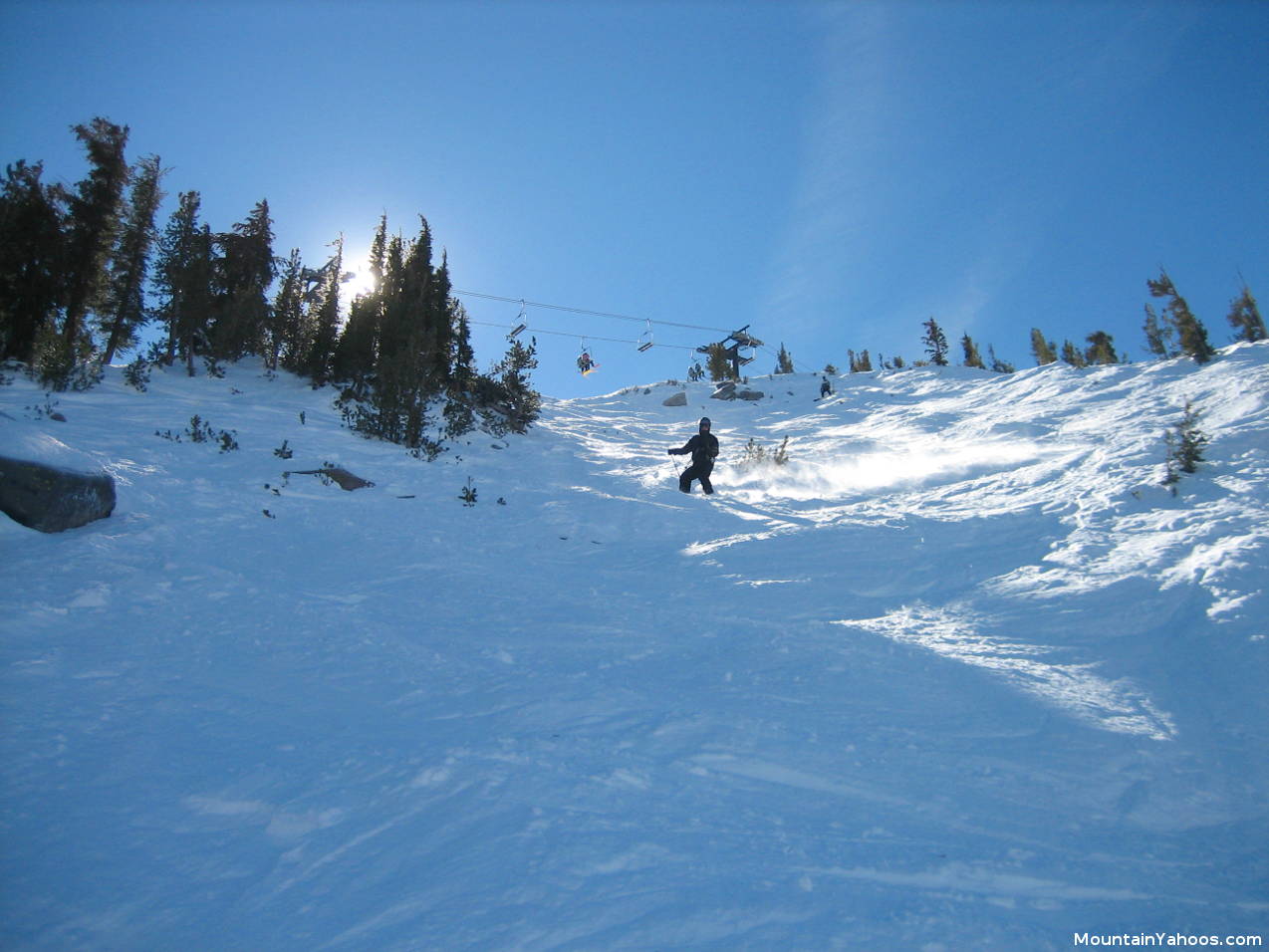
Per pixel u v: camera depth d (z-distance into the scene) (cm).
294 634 491
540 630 532
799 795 308
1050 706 406
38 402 1130
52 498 642
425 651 475
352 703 387
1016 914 236
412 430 1352
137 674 402
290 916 219
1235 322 1803
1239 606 495
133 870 236
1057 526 751
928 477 1123
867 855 265
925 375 2708
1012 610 564
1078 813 306
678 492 1218
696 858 254
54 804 269
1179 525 674
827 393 2658
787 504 1080
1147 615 517
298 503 898
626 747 343
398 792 293
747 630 536
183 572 596
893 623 559
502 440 1614
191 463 972
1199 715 393
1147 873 266
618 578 721
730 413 2489
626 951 205
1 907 212
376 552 759
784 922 222
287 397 1587
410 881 236
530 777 309
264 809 278
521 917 218
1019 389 1978
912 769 336
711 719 379
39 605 478
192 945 204
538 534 912
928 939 219
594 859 250
